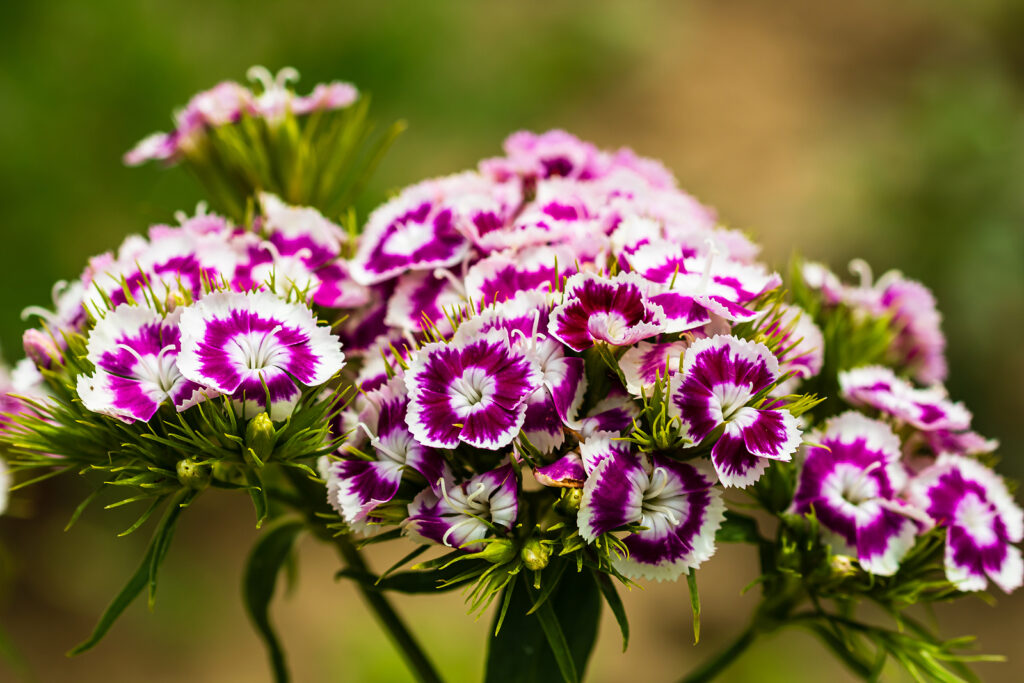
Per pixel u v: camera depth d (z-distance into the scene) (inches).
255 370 14.4
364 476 14.4
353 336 15.5
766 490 15.1
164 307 14.7
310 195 17.2
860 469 14.9
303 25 33.6
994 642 31.8
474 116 37.0
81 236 30.3
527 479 15.9
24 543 30.6
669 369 14.2
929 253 38.2
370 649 29.5
